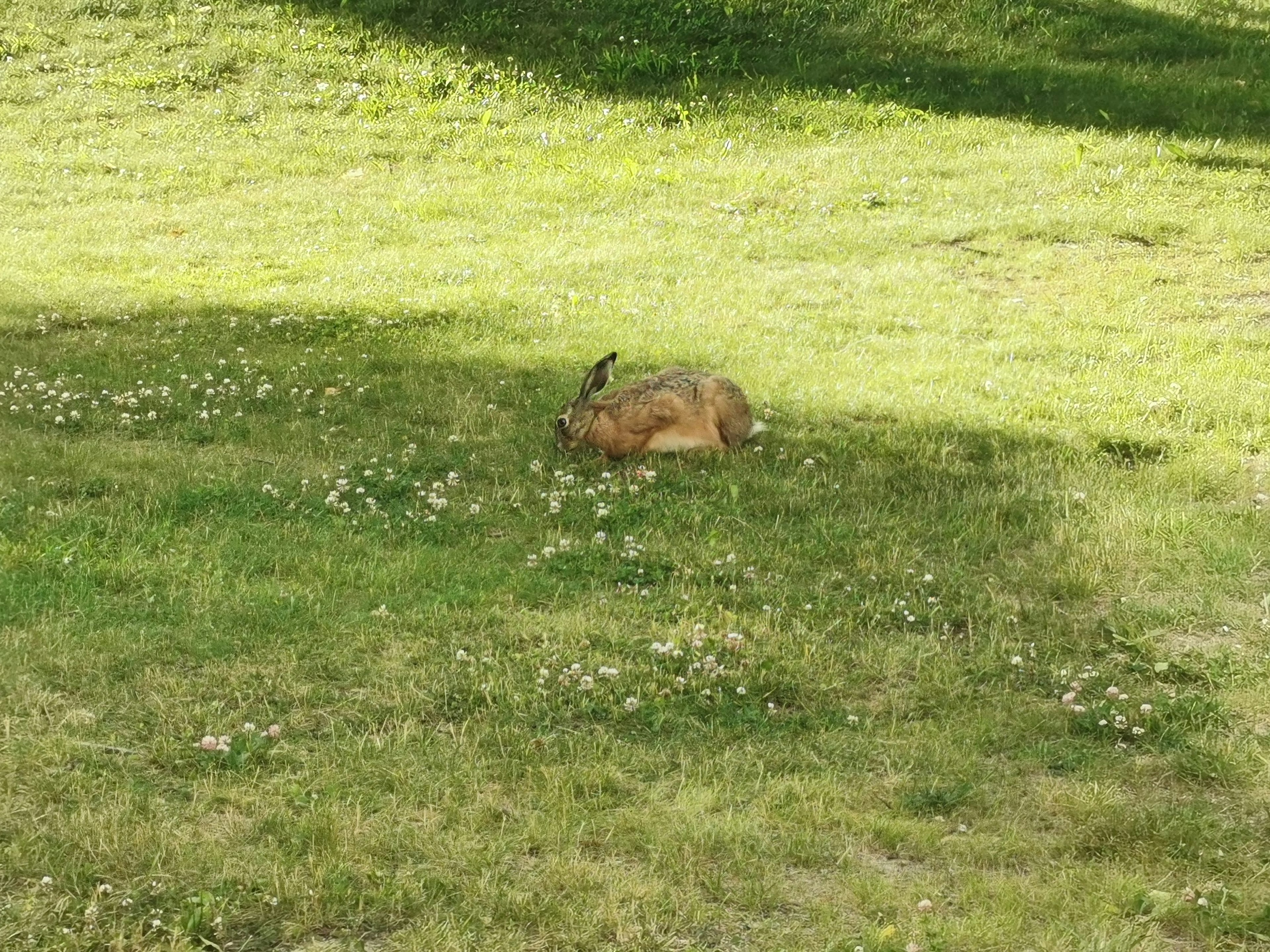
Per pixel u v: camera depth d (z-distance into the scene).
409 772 5.33
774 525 8.01
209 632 6.39
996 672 6.39
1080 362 11.02
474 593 6.96
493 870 4.73
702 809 5.16
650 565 7.45
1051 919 4.59
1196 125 18.12
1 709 5.64
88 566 7.05
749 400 10.02
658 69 19.70
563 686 6.05
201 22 20.62
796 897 4.71
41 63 19.81
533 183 16.70
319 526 7.86
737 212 15.60
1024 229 14.38
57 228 15.37
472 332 11.91
